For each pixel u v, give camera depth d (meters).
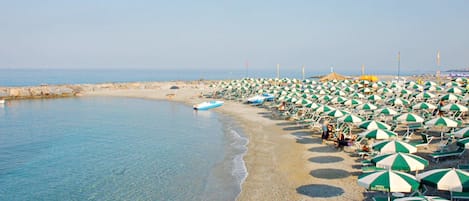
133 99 54.19
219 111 38.09
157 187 15.40
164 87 73.06
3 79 121.94
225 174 16.66
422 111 26.73
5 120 35.22
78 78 135.62
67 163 19.62
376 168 14.01
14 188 15.91
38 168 18.84
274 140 22.66
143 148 22.55
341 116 21.62
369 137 15.41
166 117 35.69
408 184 9.63
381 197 11.43
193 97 53.50
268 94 42.69
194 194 14.40
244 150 20.78
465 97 26.45
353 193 13.18
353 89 38.84
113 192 15.01
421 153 16.86
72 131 29.02
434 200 8.15
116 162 19.53
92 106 46.12
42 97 58.22
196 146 22.66
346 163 16.75
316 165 16.77
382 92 35.22
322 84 47.00
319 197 13.09
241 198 13.66
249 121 30.59
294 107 33.12
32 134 28.00
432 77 77.94
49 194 15.09
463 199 10.95
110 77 152.75
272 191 14.10
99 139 25.72
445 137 19.23
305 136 23.11
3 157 21.12
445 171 9.57
